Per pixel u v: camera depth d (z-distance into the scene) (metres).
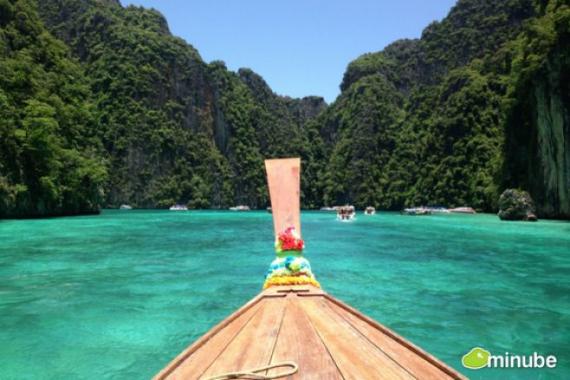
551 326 8.55
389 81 155.12
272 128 149.62
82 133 65.88
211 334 4.41
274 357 3.85
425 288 11.88
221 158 125.06
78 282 12.52
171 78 120.56
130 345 7.55
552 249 20.25
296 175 8.05
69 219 43.94
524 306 10.04
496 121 86.12
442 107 105.06
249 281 12.75
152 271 14.30
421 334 8.10
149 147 105.56
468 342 7.69
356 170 121.06
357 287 12.03
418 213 63.28
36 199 46.50
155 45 119.81
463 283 12.54
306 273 6.44
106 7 130.50
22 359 6.94
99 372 6.48
